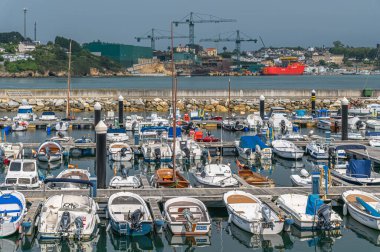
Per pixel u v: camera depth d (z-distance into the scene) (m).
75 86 180.00
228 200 32.31
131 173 45.06
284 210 31.66
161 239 29.16
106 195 33.09
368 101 94.12
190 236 29.11
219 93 100.62
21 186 35.56
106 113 84.69
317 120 73.75
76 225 27.92
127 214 30.20
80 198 31.44
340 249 28.19
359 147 47.22
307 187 36.06
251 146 50.44
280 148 51.44
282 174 45.22
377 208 31.61
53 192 33.59
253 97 99.06
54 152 48.59
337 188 35.62
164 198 33.12
